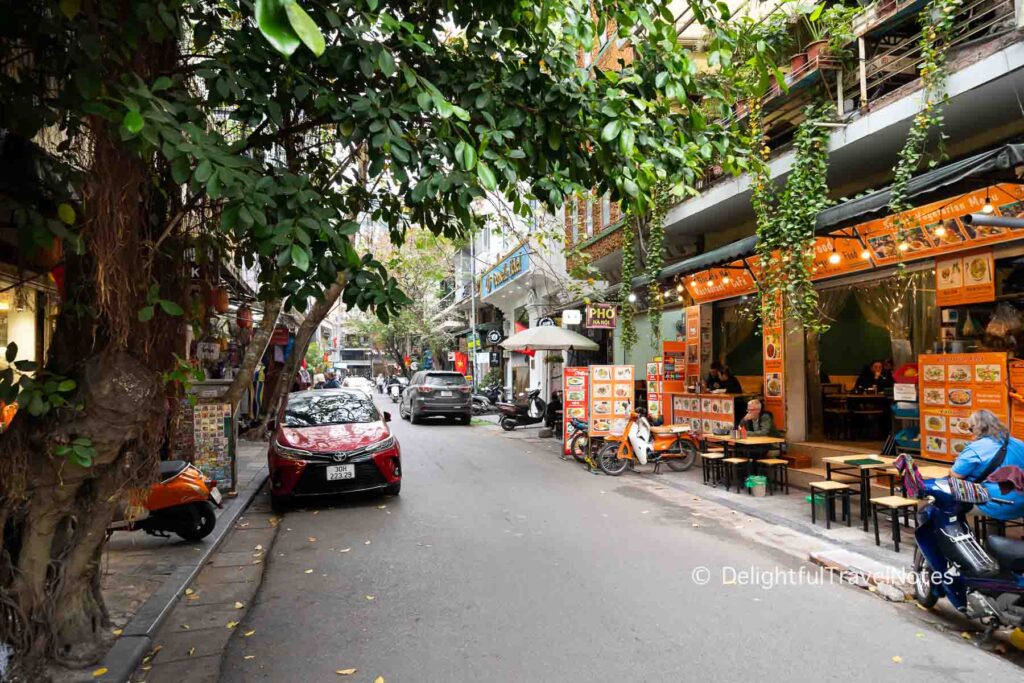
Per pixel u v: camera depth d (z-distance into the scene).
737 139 5.81
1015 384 6.57
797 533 7.09
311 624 4.70
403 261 12.78
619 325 17.66
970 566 4.33
